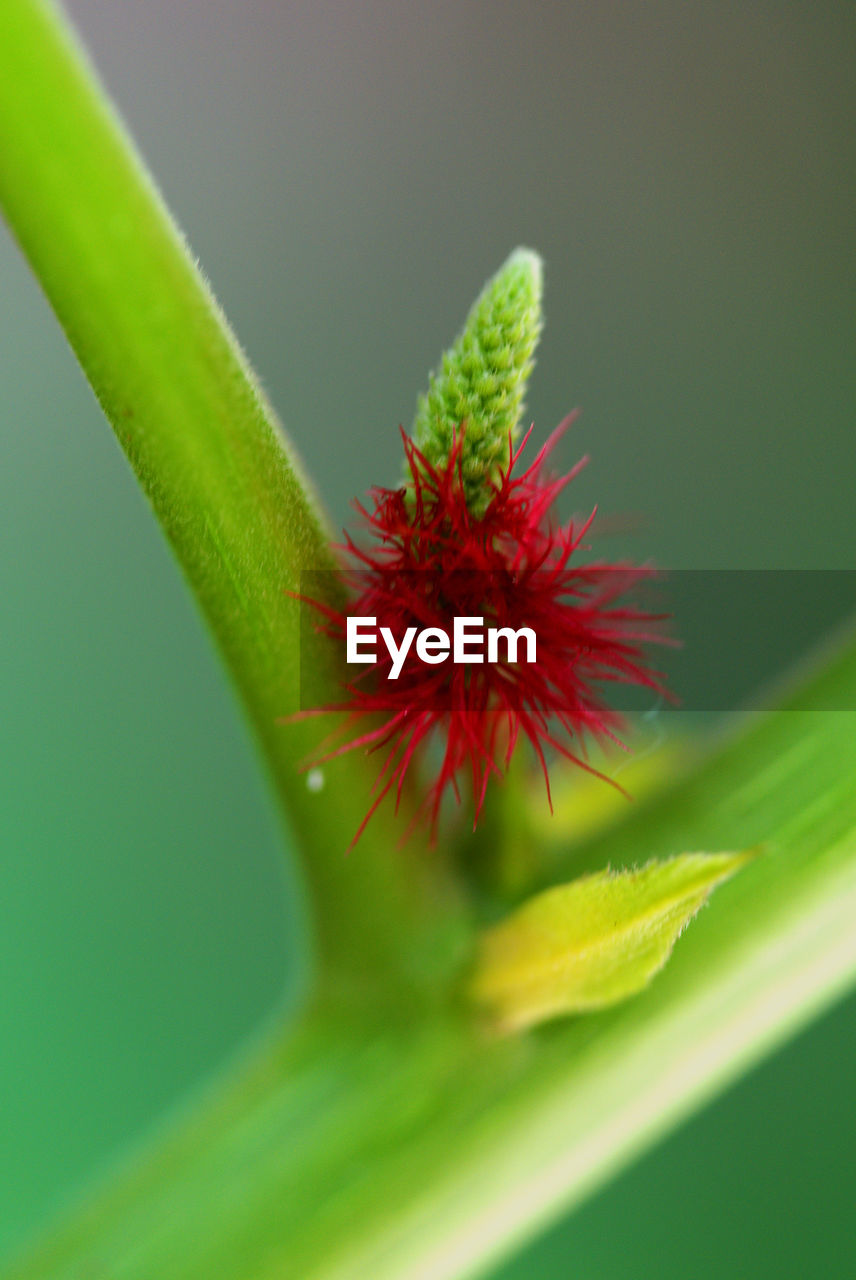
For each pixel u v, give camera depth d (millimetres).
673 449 241
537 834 169
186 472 159
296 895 169
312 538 162
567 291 246
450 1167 166
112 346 157
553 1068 166
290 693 164
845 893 167
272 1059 169
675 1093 167
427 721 165
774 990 167
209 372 158
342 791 166
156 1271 165
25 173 154
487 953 167
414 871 168
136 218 156
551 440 169
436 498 163
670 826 169
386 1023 168
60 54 154
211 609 162
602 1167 167
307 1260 165
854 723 169
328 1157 166
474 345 161
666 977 166
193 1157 167
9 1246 194
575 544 169
